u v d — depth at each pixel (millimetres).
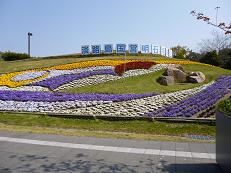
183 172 7059
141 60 32969
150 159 8031
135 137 10523
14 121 14172
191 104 17062
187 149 9000
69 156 8219
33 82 25406
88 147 9125
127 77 26078
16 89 23578
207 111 15617
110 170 7180
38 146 9203
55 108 16656
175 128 12594
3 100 18641
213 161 7852
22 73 29656
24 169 7184
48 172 7004
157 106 16812
